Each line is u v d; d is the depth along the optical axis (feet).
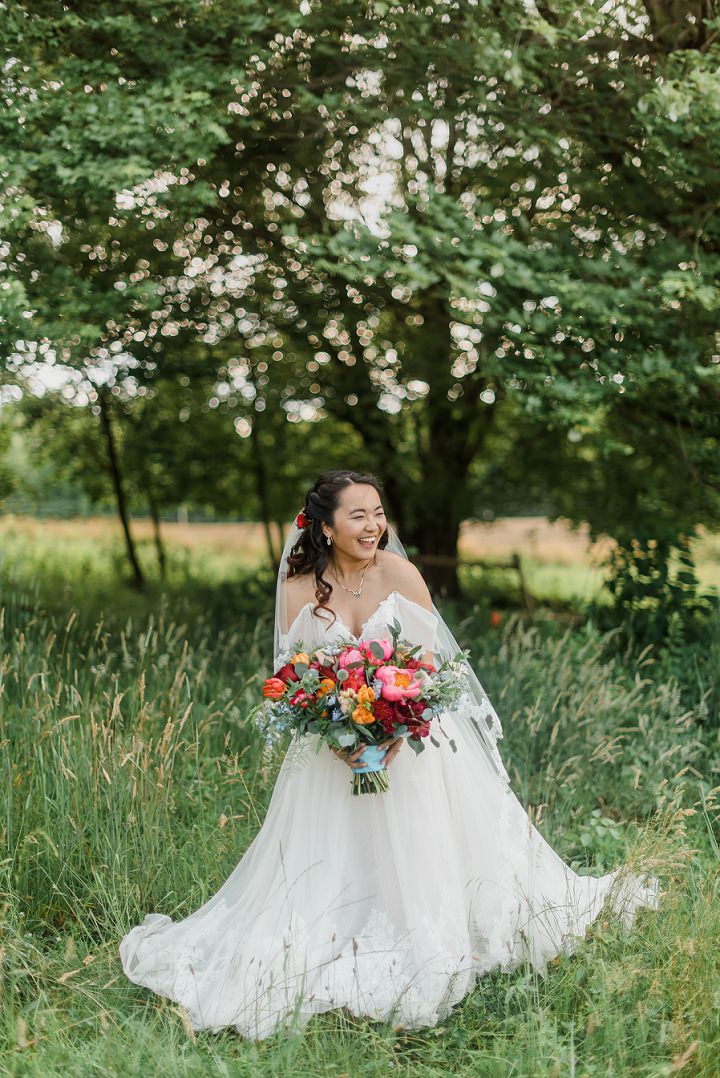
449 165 21.79
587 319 17.35
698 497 24.94
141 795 11.88
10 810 11.84
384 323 27.91
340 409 30.96
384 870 9.97
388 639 9.73
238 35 16.57
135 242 20.61
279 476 37.27
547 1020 8.79
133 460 35.63
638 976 9.37
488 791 10.68
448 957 9.48
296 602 10.12
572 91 17.70
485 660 18.97
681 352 17.70
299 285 22.43
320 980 9.36
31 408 30.14
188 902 11.32
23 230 16.74
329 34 17.28
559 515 32.73
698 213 18.16
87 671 16.85
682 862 11.19
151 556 47.62
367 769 9.34
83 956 10.34
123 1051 8.44
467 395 30.50
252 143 19.36
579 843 13.01
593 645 18.44
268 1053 8.76
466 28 16.21
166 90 15.38
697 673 17.08
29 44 16.08
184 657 15.66
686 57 15.69
